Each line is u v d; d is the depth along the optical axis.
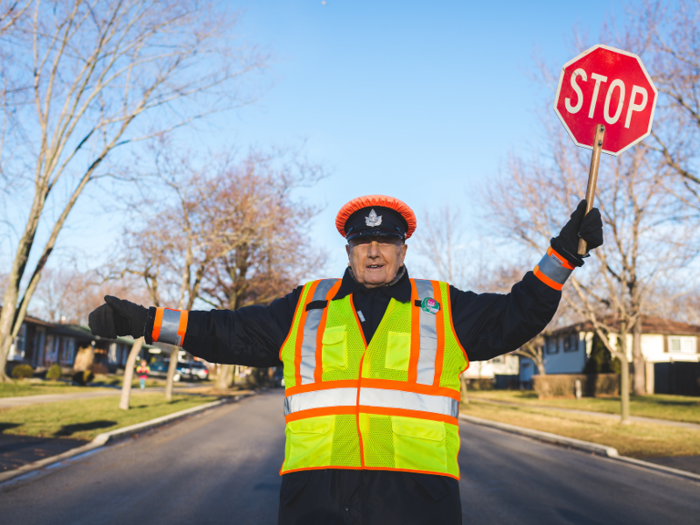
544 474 9.87
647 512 7.25
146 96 18.98
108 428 12.77
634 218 15.36
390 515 2.14
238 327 2.51
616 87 2.95
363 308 2.47
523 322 2.29
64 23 18.00
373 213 2.54
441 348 2.35
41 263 22.47
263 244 24.00
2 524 5.84
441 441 2.26
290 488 2.23
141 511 6.54
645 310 16.34
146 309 2.48
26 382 28.59
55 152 20.83
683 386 33.34
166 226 20.67
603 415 20.61
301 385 2.36
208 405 21.48
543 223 16.41
